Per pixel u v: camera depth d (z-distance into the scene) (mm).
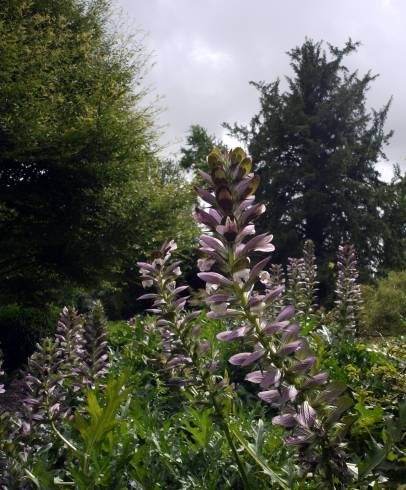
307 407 1583
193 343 2439
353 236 31453
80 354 3682
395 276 10945
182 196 16516
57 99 14617
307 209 31469
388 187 32125
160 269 2566
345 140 32312
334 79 35844
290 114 33531
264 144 34500
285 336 1681
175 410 3240
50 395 3125
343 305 5375
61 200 15734
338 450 1628
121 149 15609
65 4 17578
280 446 2318
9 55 14297
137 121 16312
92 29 17328
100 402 2977
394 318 9219
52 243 15000
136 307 27281
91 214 15758
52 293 16859
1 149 14461
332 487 1631
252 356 1653
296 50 36344
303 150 34781
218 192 1672
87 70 16422
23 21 15133
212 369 2396
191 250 21359
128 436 2344
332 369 3666
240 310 1735
